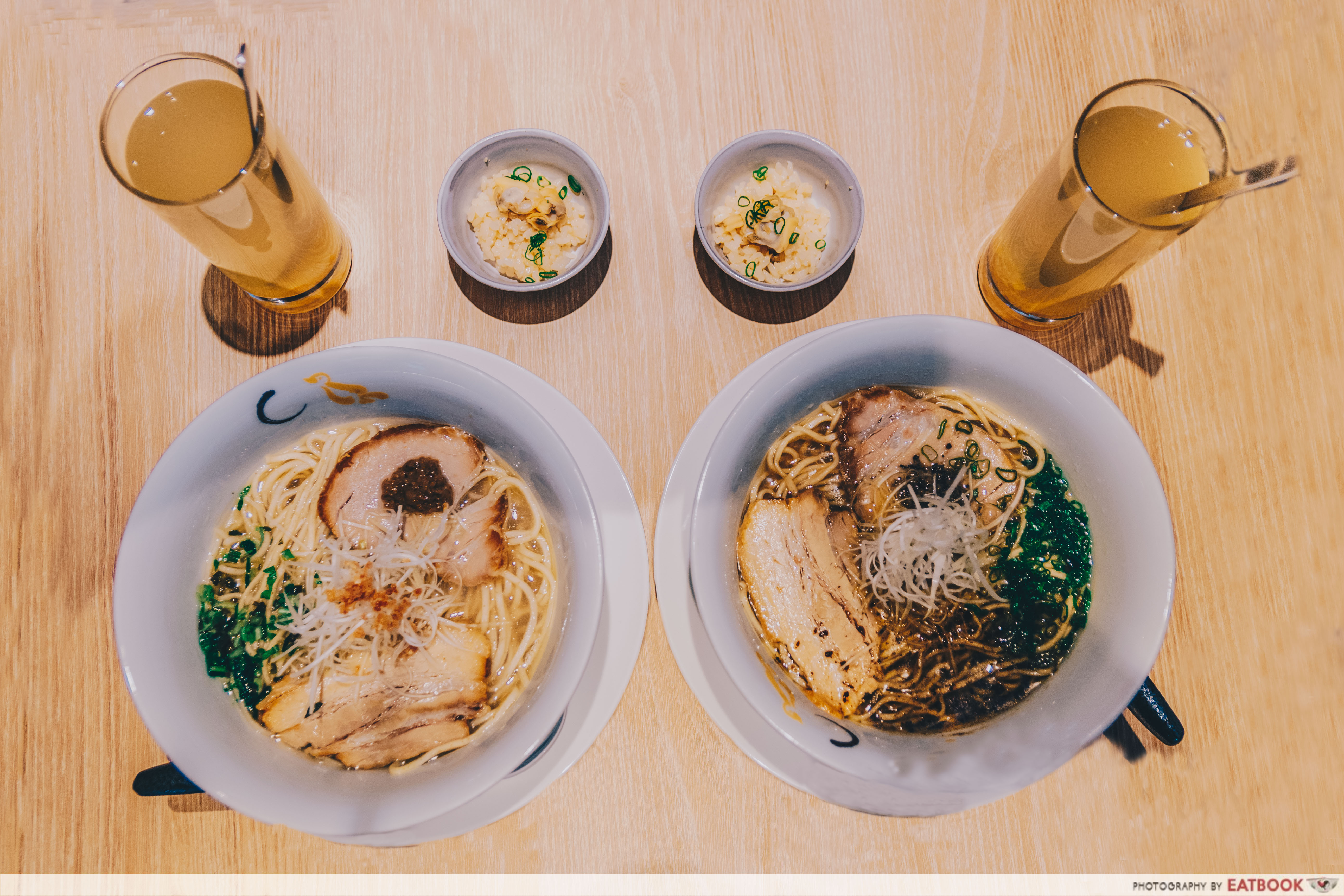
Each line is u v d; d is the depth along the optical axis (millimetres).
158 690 398
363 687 445
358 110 501
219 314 488
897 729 446
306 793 395
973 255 498
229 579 448
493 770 375
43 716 463
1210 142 446
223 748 406
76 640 469
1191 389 492
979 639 455
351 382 420
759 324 489
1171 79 509
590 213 486
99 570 474
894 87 507
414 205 497
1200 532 483
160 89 445
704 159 501
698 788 460
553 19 506
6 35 500
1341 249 498
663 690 462
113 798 459
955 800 449
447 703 446
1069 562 452
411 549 456
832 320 490
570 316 487
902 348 426
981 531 456
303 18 503
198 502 427
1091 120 457
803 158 481
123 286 489
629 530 454
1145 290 498
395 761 439
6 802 458
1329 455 485
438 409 439
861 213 469
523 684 453
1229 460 487
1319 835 460
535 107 503
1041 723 419
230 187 396
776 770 450
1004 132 506
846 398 470
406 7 505
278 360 485
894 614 462
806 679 453
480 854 457
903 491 471
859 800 449
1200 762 466
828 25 509
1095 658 427
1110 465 426
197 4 501
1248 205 501
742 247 484
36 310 487
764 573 460
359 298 489
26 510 476
